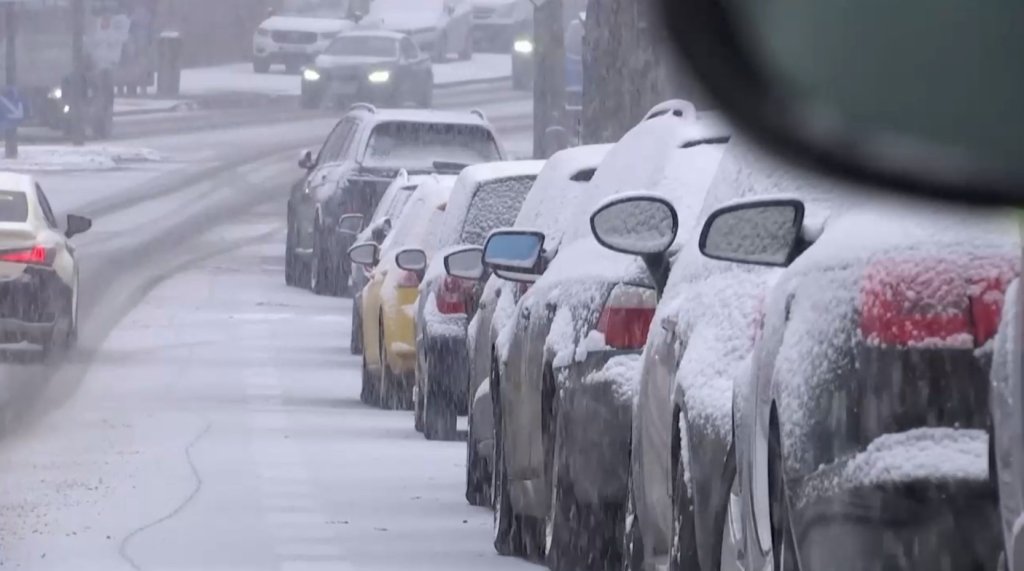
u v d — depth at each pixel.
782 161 9.88
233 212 114.88
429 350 43.44
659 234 24.33
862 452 14.04
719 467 18.70
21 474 36.78
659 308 22.34
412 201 53.69
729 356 19.27
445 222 45.06
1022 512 12.34
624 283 25.16
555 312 26.91
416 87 164.88
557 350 25.92
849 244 14.93
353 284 65.19
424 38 195.38
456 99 172.62
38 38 154.88
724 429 18.62
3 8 152.62
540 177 33.62
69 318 59.25
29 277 56.75
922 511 13.63
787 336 15.49
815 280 15.22
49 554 28.50
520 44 179.00
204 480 36.53
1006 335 12.90
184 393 51.84
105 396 50.56
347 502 34.47
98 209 112.81
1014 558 12.45
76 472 37.12
